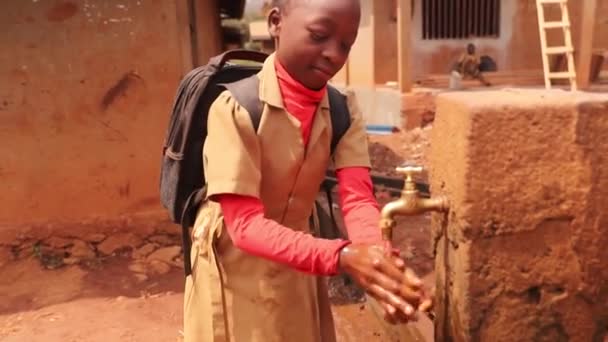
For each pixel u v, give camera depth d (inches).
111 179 199.0
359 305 147.9
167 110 198.5
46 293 164.6
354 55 426.6
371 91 398.0
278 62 60.5
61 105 191.9
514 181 57.1
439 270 68.4
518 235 58.6
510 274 59.4
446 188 62.2
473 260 58.5
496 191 57.1
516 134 56.2
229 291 67.2
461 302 60.6
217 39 268.2
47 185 195.5
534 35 433.7
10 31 184.7
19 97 189.0
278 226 55.6
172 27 194.2
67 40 188.5
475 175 56.6
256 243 55.1
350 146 66.3
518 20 430.6
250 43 618.8
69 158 195.3
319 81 58.4
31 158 193.2
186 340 71.9
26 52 186.9
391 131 357.7
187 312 71.5
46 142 193.2
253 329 66.6
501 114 55.7
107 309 154.6
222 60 65.3
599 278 60.8
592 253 59.9
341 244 53.1
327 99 64.0
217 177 56.9
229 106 58.4
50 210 196.9
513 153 56.6
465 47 430.0
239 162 57.0
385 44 402.0
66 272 177.5
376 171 281.1
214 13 252.4
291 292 67.6
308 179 65.0
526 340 61.9
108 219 199.3
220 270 66.7
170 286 168.2
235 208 57.4
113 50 191.6
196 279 68.9
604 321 63.1
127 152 198.5
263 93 59.5
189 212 69.0
